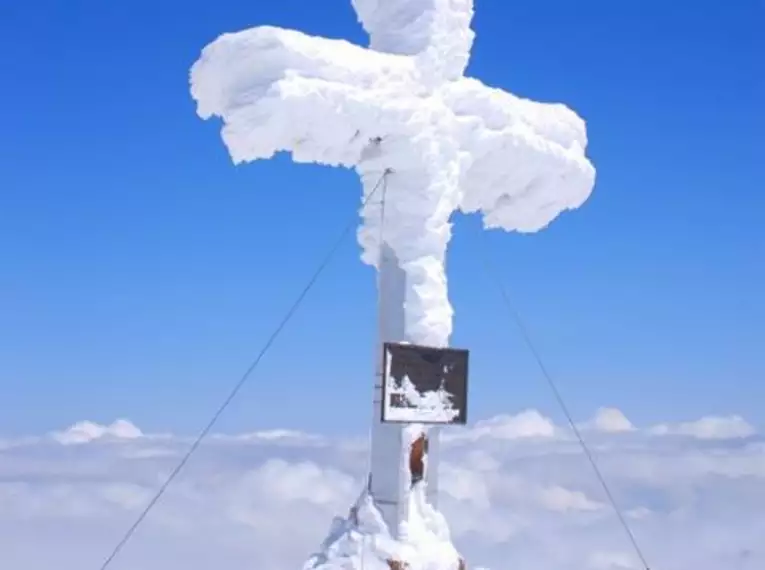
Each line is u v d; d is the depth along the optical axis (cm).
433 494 1830
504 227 2117
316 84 1706
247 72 1706
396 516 1773
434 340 1814
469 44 1927
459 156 1886
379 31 1895
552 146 2009
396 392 1741
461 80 1925
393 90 1789
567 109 2077
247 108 1680
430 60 1839
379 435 1806
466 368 1831
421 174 1822
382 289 1848
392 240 1834
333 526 1831
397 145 1808
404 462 1778
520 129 1961
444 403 1802
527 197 2052
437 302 1825
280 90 1667
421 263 1820
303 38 1722
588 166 2080
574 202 2102
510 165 1970
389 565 1738
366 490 1809
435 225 1831
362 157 1847
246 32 1709
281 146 1756
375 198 1844
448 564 1778
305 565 1780
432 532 1794
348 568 1741
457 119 1891
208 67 1733
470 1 1917
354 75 1752
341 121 1745
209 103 1767
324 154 1805
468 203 2017
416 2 1858
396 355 1742
